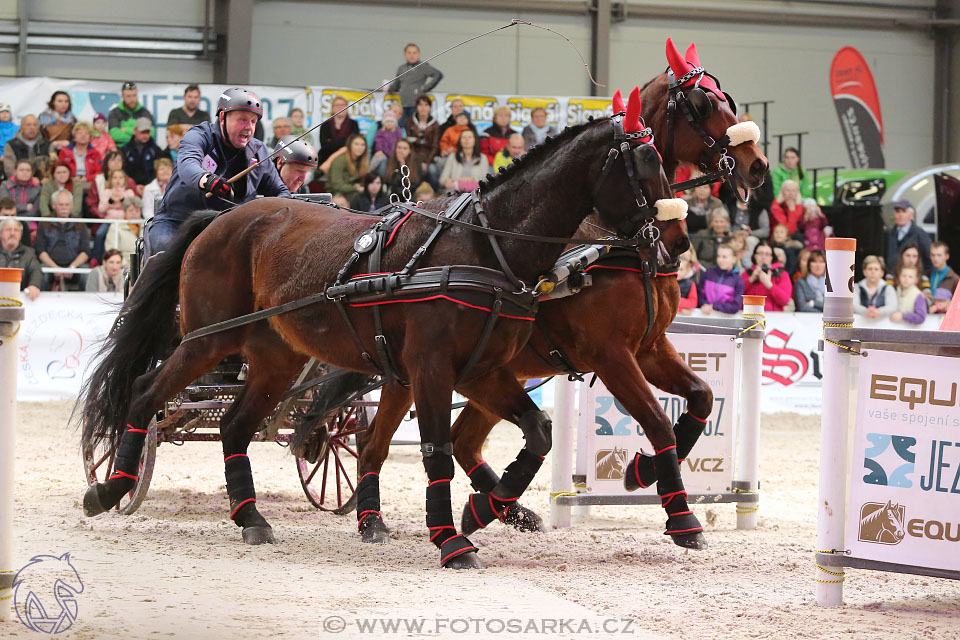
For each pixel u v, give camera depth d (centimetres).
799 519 925
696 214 1909
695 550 724
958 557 521
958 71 2552
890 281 2008
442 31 2323
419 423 634
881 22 2539
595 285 700
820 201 2183
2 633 464
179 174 856
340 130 1880
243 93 879
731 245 1881
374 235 669
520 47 2350
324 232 706
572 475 856
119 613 503
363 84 2302
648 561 681
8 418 492
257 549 696
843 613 533
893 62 2559
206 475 1131
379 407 761
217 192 796
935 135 2570
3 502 492
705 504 960
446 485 639
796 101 2516
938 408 527
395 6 2305
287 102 1873
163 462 1232
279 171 997
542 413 654
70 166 1819
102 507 743
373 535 739
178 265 787
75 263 1788
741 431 868
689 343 848
